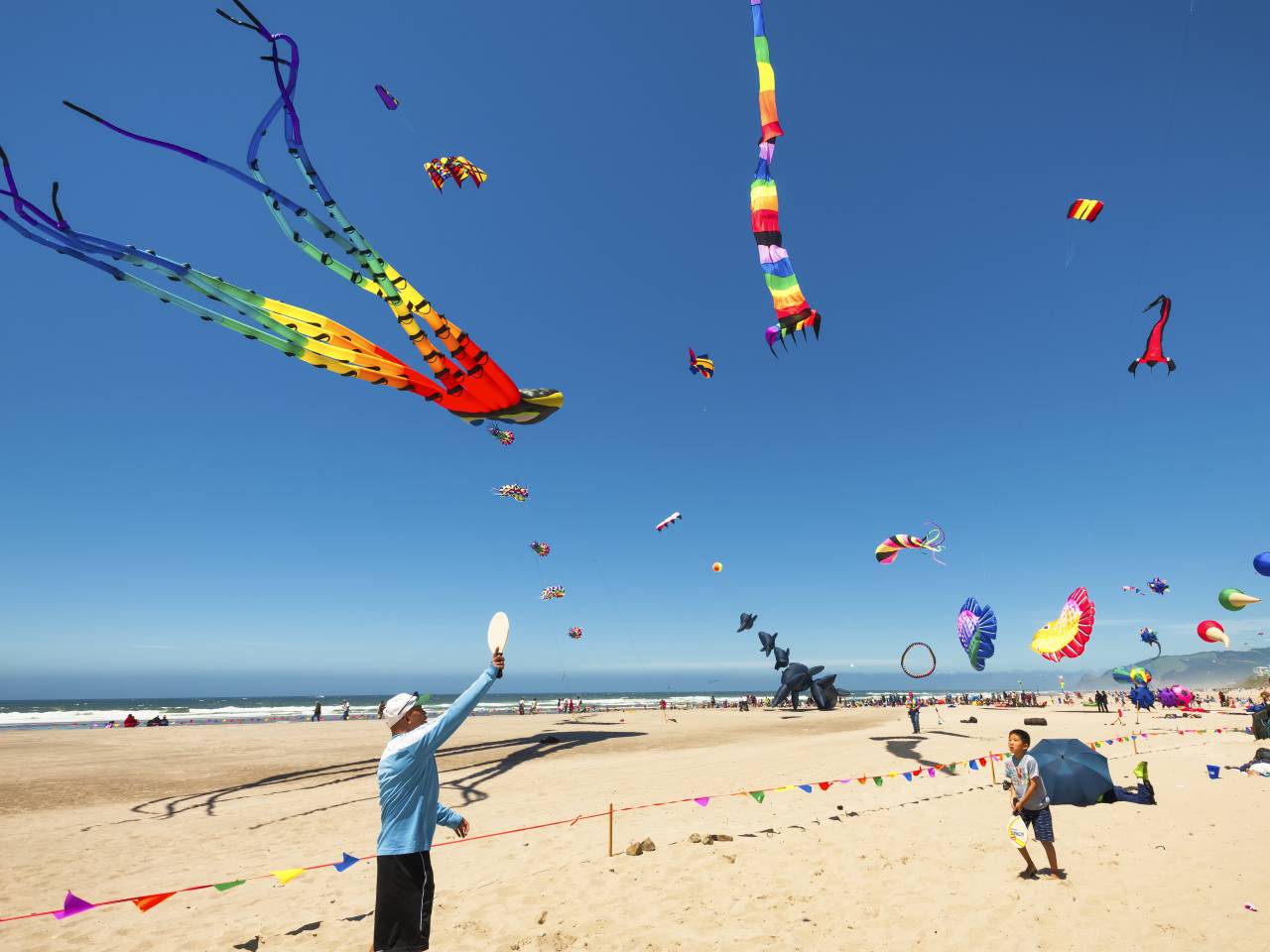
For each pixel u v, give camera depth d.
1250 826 8.20
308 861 8.20
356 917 5.95
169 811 12.35
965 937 5.04
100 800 13.65
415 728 3.78
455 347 10.24
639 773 14.84
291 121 7.82
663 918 5.52
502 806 11.37
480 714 51.91
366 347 10.12
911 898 5.87
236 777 16.19
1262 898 5.72
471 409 11.59
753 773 14.24
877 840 7.79
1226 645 15.14
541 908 5.82
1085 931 5.08
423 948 3.33
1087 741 18.03
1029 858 6.47
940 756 15.80
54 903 6.87
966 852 7.26
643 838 8.14
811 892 6.07
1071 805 9.36
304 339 9.41
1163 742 17.16
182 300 8.48
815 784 11.87
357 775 15.62
